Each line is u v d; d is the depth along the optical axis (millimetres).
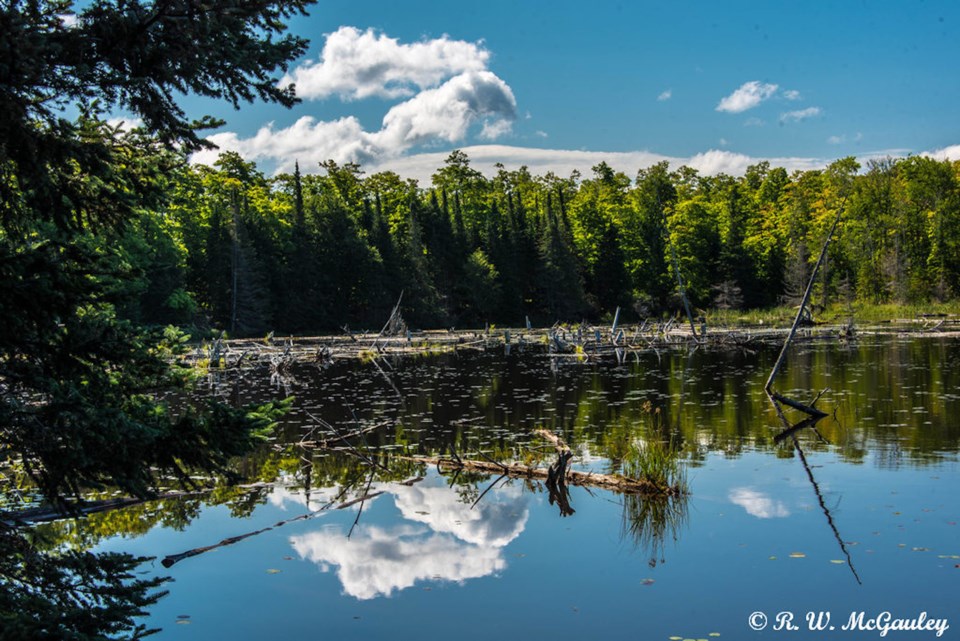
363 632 7188
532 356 37781
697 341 42000
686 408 19359
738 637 7020
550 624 7328
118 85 5625
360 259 68500
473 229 81688
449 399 22172
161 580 6078
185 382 6180
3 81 4910
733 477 12352
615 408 19656
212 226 59688
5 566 5859
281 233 69062
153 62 5516
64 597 5750
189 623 7418
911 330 47281
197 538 9961
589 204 86000
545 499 11547
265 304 60438
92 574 6020
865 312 64312
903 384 22375
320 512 11062
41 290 5125
